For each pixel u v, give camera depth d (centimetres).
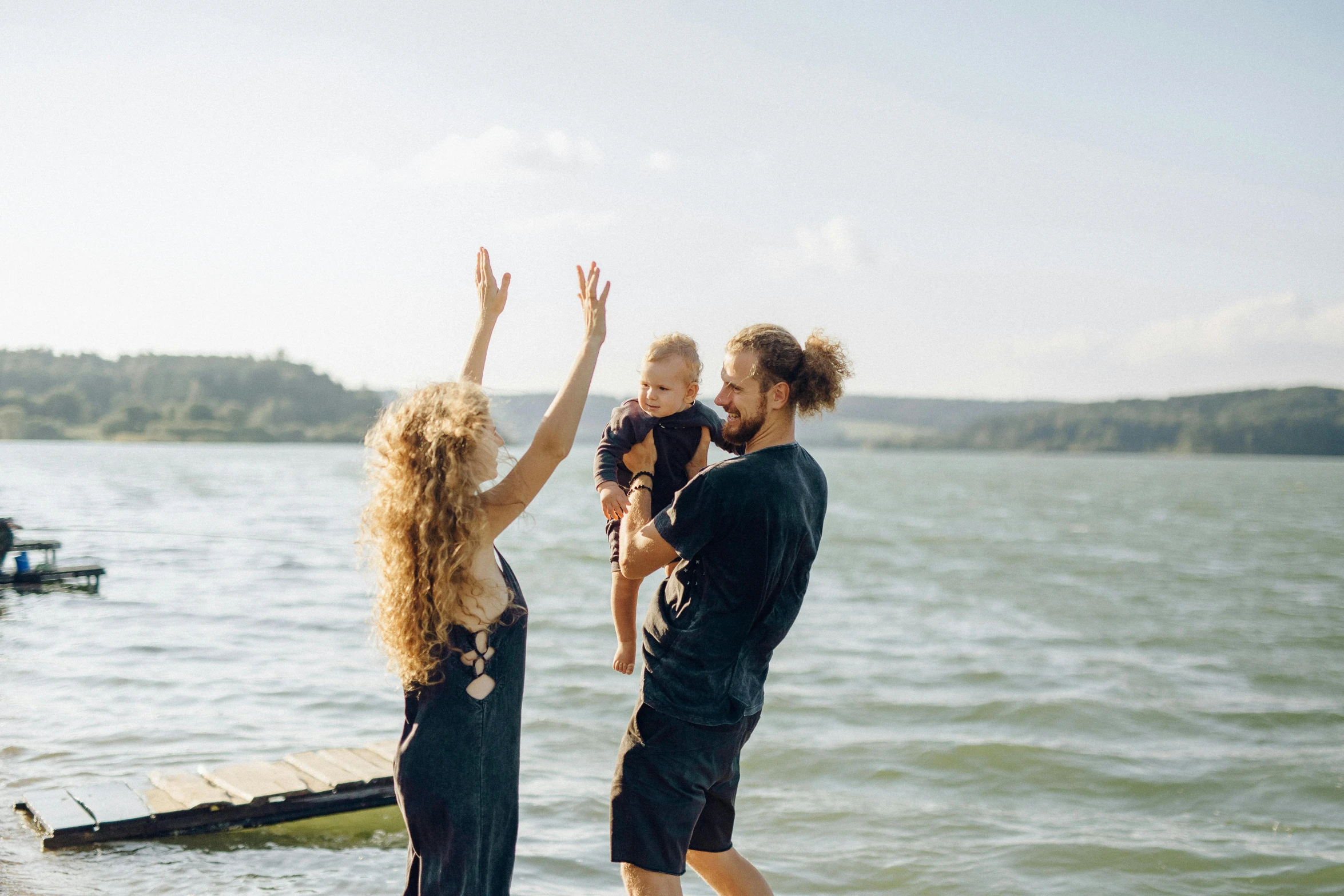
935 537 3378
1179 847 604
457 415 270
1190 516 4975
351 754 645
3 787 631
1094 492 7606
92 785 584
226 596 1603
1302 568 2550
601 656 1161
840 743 831
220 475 7631
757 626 300
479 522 268
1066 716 931
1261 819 665
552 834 593
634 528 309
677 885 303
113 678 977
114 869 495
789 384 299
